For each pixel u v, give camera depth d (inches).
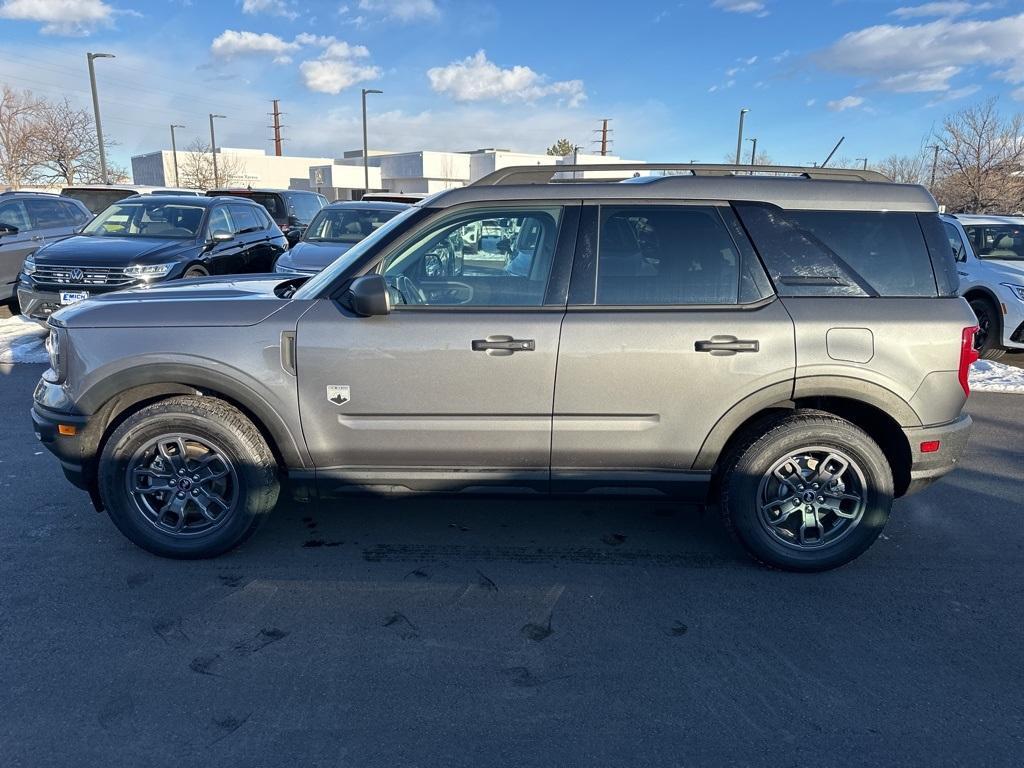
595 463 139.9
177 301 140.5
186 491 141.9
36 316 337.7
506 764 93.4
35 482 182.7
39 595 131.6
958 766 94.0
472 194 138.6
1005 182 1024.9
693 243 136.9
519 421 136.2
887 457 146.0
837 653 118.5
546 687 109.0
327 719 101.1
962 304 138.9
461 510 173.5
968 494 187.2
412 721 101.0
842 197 138.3
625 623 126.6
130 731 98.0
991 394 290.7
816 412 140.1
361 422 136.8
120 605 129.0
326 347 133.6
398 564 146.4
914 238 138.2
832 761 94.7
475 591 136.5
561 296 135.7
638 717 102.6
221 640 119.2
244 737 97.3
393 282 137.9
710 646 120.1
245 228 429.7
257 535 158.1
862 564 149.4
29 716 100.5
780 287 136.3
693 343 133.3
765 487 141.3
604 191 138.0
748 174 149.1
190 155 2043.6
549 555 151.6
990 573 145.9
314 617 126.6
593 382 134.3
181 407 136.1
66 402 138.1
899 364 135.4
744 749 96.7
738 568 147.2
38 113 1434.5
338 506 174.6
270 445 144.9
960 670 114.3
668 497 143.7
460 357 133.2
